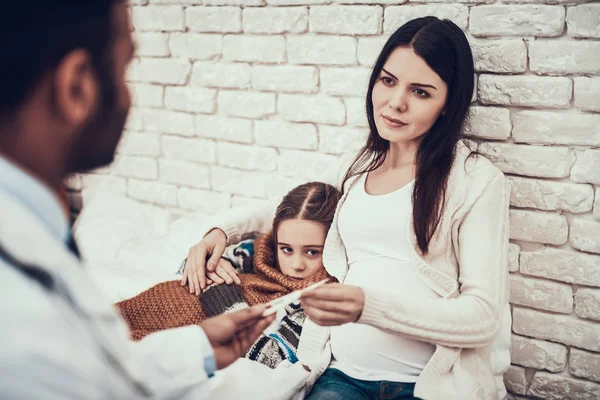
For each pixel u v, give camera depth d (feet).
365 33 5.57
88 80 2.05
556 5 4.69
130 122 7.43
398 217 4.52
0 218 1.80
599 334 4.98
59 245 1.93
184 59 6.81
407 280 4.43
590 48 4.63
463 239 4.35
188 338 2.88
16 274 1.81
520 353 5.35
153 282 5.74
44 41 1.90
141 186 7.55
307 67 5.99
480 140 5.23
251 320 3.24
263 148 6.51
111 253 6.45
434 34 4.40
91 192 7.99
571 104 4.80
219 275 5.15
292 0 5.91
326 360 4.55
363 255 4.77
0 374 1.63
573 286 5.05
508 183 4.62
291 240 5.20
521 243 5.21
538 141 4.95
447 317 3.92
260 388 4.17
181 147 7.11
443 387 4.09
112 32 2.08
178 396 2.68
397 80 4.51
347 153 5.61
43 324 1.75
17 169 1.93
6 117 1.93
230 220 5.54
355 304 3.69
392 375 4.25
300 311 4.96
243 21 6.27
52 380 1.72
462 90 4.50
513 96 4.98
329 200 5.25
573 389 5.16
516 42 4.90
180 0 6.64
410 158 4.77
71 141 2.11
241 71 6.43
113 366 1.99
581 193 4.86
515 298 5.30
